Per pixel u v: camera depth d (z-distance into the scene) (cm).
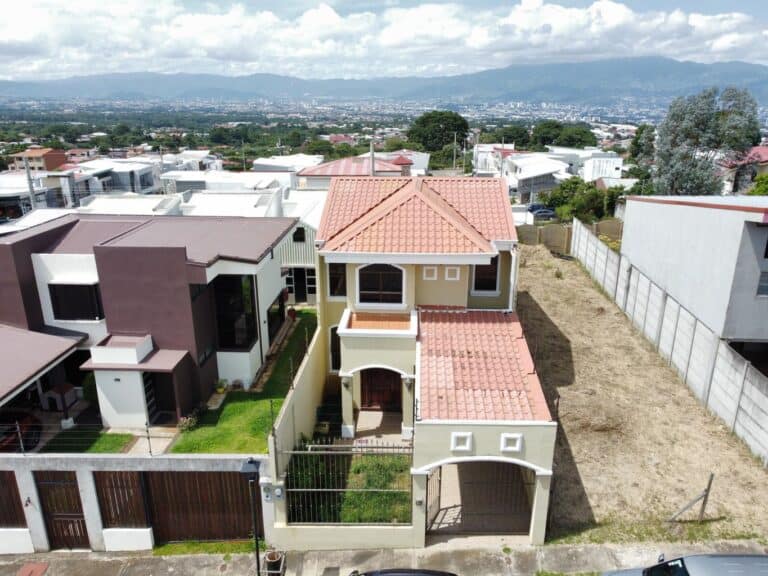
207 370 1894
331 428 1798
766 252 1831
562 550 1292
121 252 1722
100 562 1291
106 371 1698
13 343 1733
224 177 5041
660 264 2434
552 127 13325
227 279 1911
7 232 2359
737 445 1673
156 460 1259
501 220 1917
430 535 1341
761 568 1041
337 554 1294
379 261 1709
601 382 2059
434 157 11381
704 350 1906
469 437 1249
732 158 4400
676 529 1348
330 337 1967
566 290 3067
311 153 12988
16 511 1310
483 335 1677
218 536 1338
